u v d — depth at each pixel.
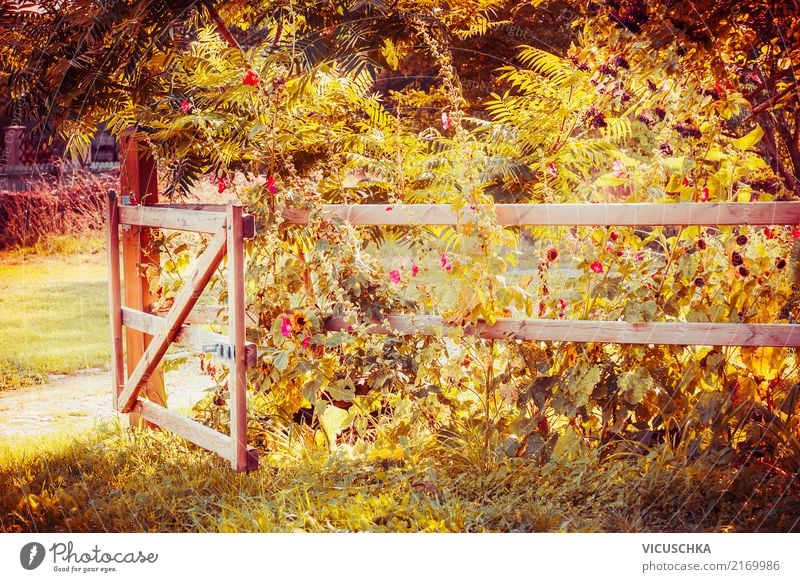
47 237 10.35
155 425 4.36
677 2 3.58
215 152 4.46
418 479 3.40
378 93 5.20
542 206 3.51
